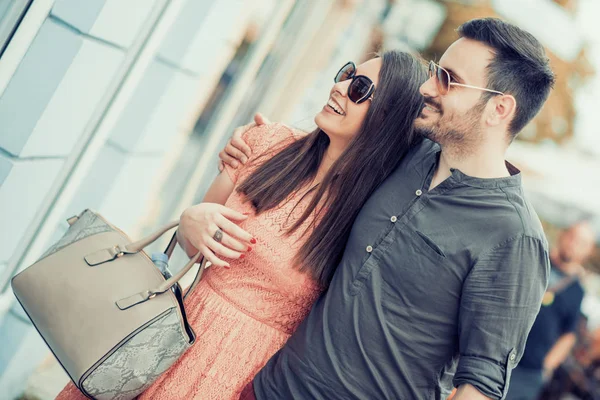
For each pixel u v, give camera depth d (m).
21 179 2.30
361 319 1.70
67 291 1.70
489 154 1.70
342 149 1.98
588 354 6.68
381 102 1.90
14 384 3.03
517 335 1.57
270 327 1.91
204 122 4.48
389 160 1.91
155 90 3.20
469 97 1.68
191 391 1.83
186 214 1.87
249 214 1.95
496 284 1.58
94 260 1.74
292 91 6.43
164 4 2.56
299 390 1.72
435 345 1.67
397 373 1.68
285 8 4.86
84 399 1.86
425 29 9.05
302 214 1.90
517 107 1.67
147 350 1.69
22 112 2.21
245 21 4.14
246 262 1.90
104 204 3.22
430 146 1.91
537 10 9.36
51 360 3.44
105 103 2.55
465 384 1.55
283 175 1.95
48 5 2.09
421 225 1.69
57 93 2.21
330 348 1.71
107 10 2.19
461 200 1.67
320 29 6.59
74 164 2.58
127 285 1.73
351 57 8.41
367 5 8.06
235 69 4.51
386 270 1.70
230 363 1.86
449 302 1.65
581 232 4.86
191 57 3.27
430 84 1.74
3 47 2.08
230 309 1.90
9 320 2.87
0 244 2.38
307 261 1.86
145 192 3.58
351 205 1.89
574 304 4.71
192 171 4.66
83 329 1.67
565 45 9.79
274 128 2.11
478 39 1.69
